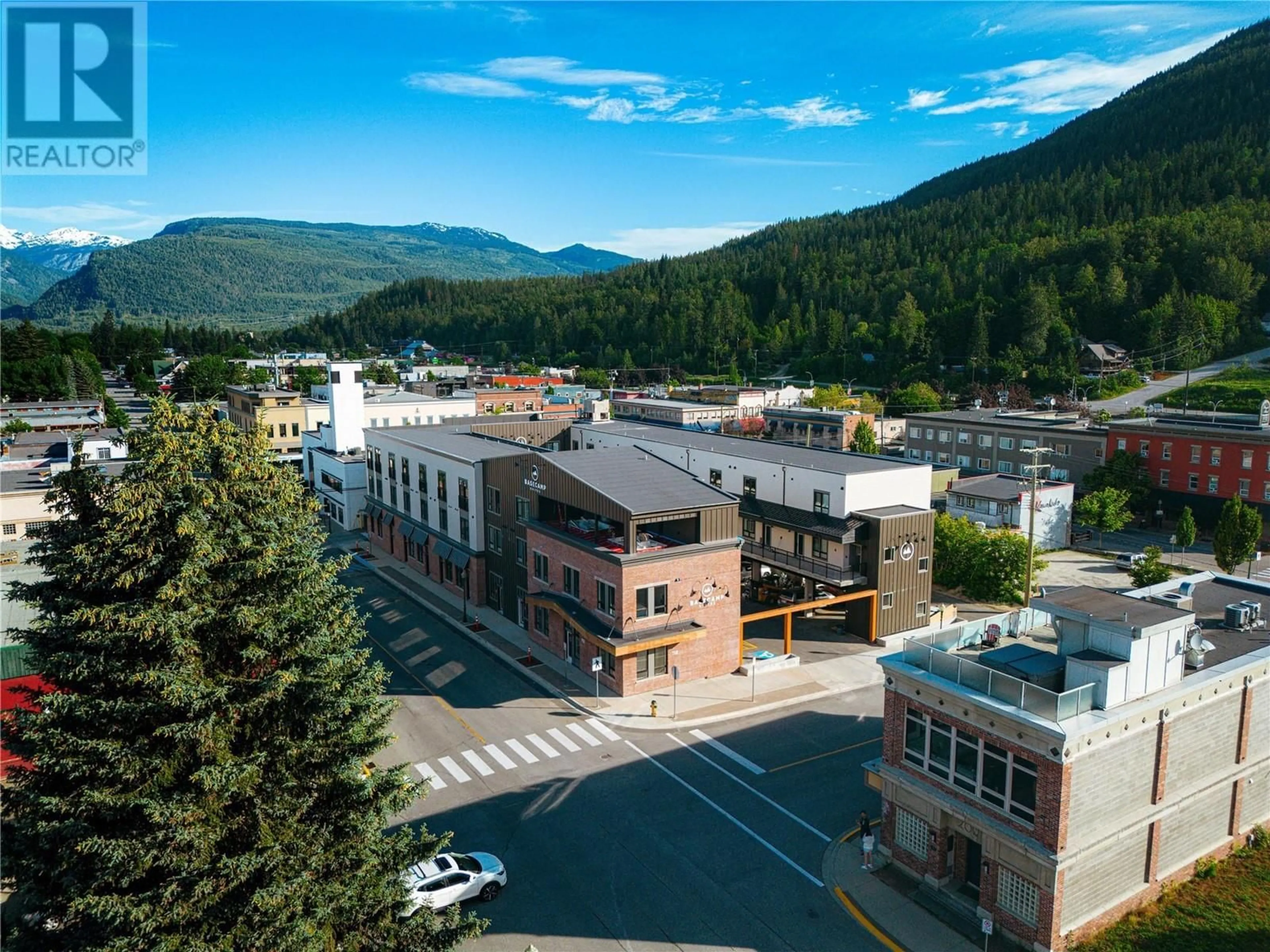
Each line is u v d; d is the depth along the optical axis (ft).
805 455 182.91
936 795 78.23
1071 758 66.85
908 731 81.82
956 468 243.19
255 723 57.36
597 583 132.67
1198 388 422.41
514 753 110.73
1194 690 75.31
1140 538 237.86
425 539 194.39
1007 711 69.92
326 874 57.41
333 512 265.13
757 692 129.80
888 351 587.27
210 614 53.93
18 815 53.21
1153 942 71.20
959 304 575.79
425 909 61.46
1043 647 87.45
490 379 572.10
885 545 149.69
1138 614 74.90
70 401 395.14
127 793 51.80
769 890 81.10
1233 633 89.30
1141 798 73.82
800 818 94.02
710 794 99.60
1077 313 529.04
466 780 103.60
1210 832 81.92
